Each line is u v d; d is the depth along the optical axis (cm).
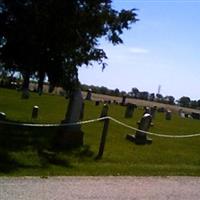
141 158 1698
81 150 1702
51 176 1198
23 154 1480
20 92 4978
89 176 1248
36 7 2086
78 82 2341
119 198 1020
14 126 2144
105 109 2961
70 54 2270
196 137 2795
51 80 2316
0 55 2230
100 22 2306
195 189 1205
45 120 2602
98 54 2500
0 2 2159
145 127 2153
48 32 2123
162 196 1083
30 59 2195
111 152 1752
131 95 10688
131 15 2552
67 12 2123
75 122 1744
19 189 1019
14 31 2112
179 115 6056
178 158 1809
